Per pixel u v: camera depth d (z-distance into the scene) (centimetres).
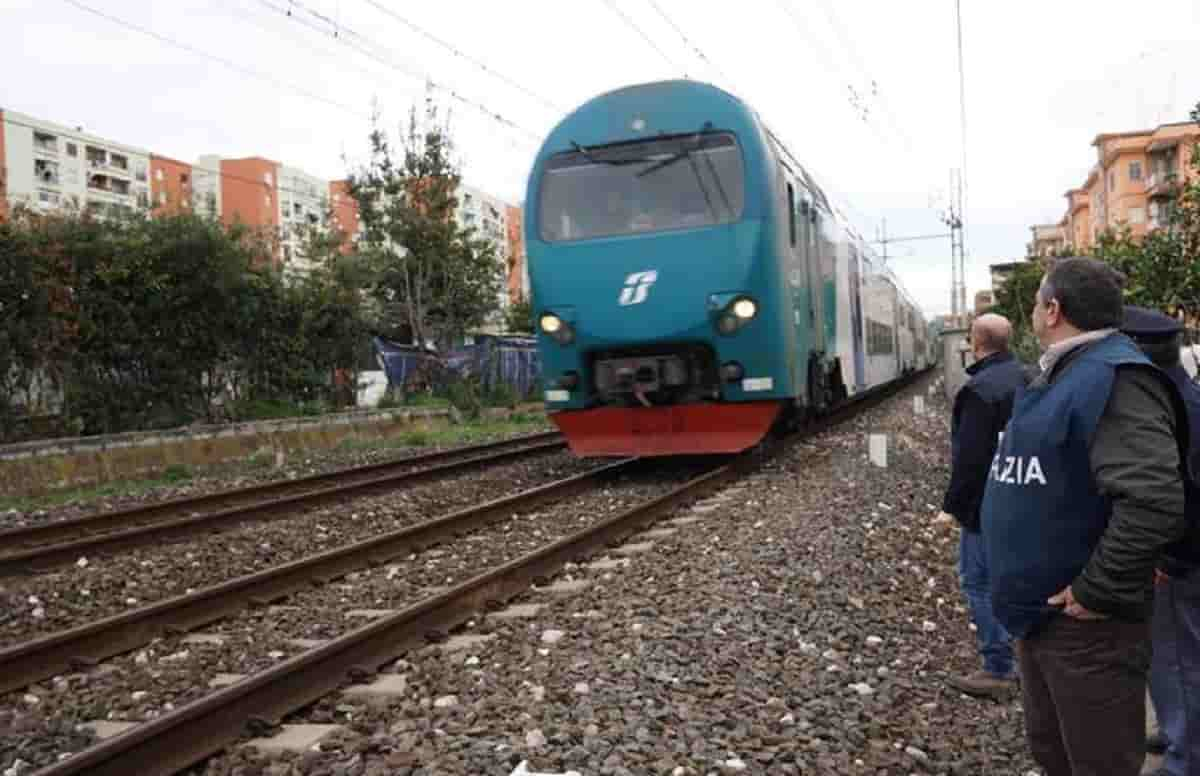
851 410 2450
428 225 2883
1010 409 480
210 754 446
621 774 399
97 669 590
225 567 881
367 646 568
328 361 2464
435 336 3125
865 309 2291
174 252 1953
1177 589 377
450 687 521
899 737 452
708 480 1204
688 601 666
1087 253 1381
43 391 1755
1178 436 283
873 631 609
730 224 1202
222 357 2109
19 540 992
